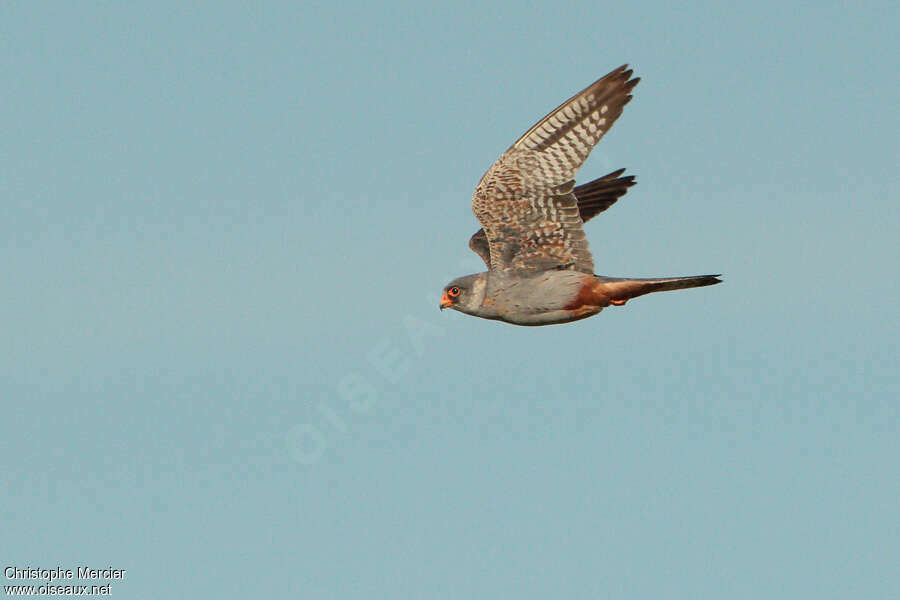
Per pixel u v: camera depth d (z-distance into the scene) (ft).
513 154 54.70
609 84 53.98
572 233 55.83
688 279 55.16
